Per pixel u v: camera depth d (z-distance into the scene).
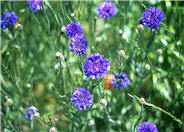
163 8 0.85
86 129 0.86
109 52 0.94
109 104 0.78
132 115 0.84
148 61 0.84
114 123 0.82
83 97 0.70
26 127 0.91
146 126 0.67
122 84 0.78
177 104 0.82
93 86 0.73
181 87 0.83
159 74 0.89
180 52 0.83
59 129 0.86
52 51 0.94
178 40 0.88
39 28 0.92
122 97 0.87
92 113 0.83
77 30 0.73
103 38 0.96
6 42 0.91
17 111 0.86
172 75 0.85
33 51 0.98
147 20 0.74
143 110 0.74
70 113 0.79
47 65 0.96
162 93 0.83
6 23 0.82
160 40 0.84
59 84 0.78
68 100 0.76
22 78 0.89
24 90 0.88
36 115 0.75
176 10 0.87
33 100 0.87
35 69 0.96
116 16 1.02
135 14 0.92
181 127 0.80
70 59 0.91
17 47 0.84
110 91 0.89
